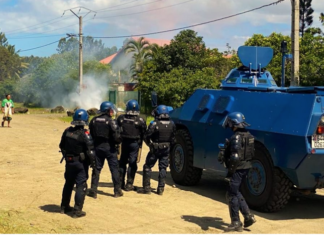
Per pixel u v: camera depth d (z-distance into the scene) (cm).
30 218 716
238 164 665
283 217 775
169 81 2961
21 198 850
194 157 980
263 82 989
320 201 911
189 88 2867
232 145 668
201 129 952
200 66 3400
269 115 782
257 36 2856
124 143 939
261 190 790
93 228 677
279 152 746
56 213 754
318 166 721
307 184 746
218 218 750
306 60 1912
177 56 3319
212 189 992
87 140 727
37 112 4309
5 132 2081
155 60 3369
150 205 829
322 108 711
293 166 720
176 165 1043
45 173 1108
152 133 905
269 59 1005
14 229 649
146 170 923
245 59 983
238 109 858
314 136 702
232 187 674
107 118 873
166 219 738
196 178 1009
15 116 3488
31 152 1464
